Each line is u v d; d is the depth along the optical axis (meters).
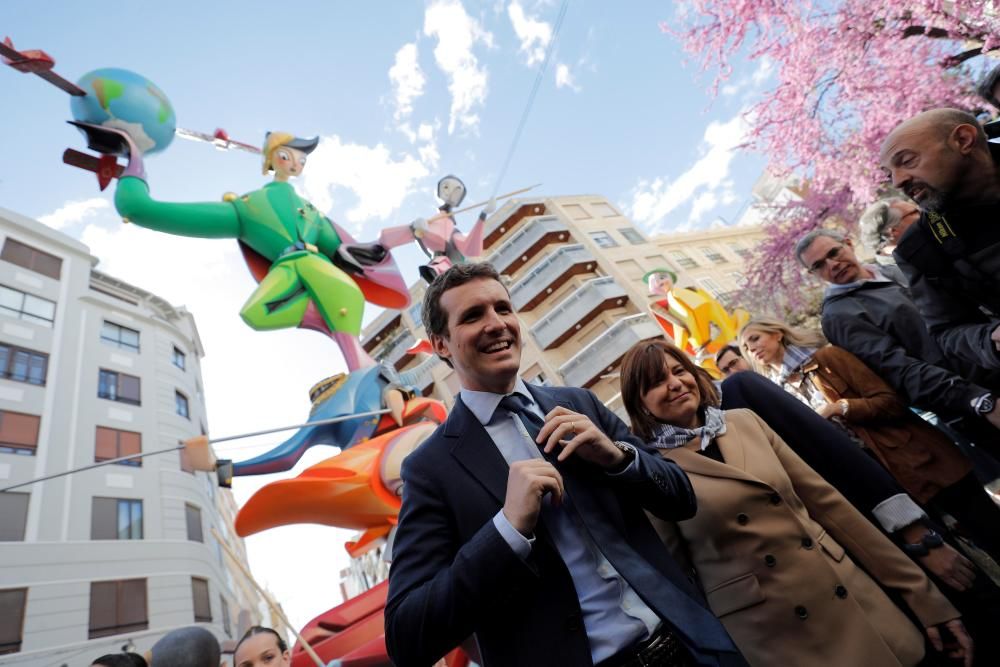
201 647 3.01
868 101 8.41
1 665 10.23
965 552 2.46
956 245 2.01
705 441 2.17
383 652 4.20
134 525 13.86
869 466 2.16
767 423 2.43
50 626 11.08
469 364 1.53
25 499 12.45
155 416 16.62
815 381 2.90
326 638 4.54
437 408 6.47
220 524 18.64
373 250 7.57
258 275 6.94
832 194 11.43
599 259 19.73
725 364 3.63
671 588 1.23
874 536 2.00
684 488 1.49
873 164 9.20
